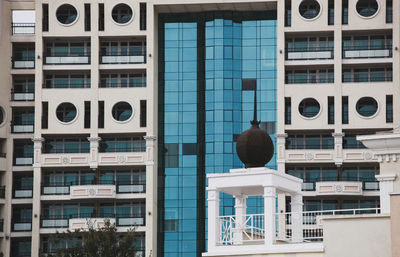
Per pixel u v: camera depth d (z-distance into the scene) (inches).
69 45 4613.7
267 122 4544.8
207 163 4507.9
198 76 4611.2
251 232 1798.7
